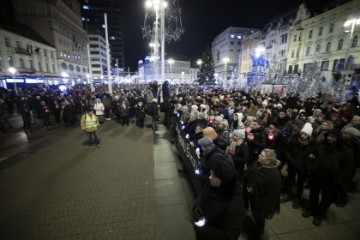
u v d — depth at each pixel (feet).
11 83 96.17
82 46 222.89
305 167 13.26
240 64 183.42
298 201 14.69
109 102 49.70
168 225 12.91
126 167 21.52
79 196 16.14
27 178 19.12
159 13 62.18
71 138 32.86
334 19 91.81
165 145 28.96
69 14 193.88
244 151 13.73
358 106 36.50
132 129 38.83
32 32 146.20
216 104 35.32
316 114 21.33
